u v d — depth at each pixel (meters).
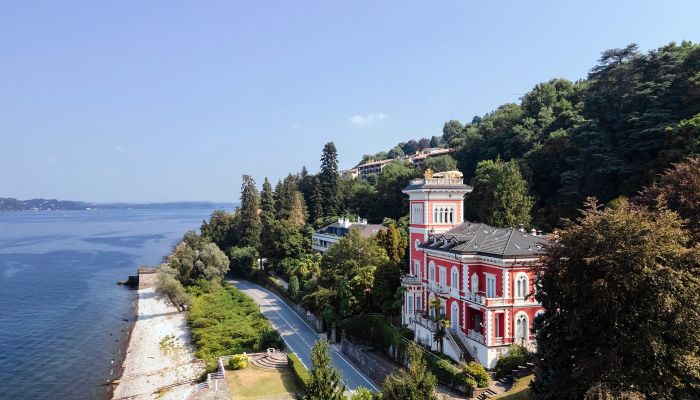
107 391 62.06
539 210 85.00
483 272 52.41
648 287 26.25
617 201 57.59
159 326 89.94
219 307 88.62
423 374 29.72
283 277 118.62
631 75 85.62
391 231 80.12
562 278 29.44
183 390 58.38
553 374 31.00
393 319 67.00
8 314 100.75
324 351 34.69
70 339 84.06
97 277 145.25
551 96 119.50
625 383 25.92
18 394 60.91
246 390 52.94
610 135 82.56
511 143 109.94
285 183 167.50
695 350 26.20
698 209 38.56
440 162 120.00
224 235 161.25
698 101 74.44
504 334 48.56
